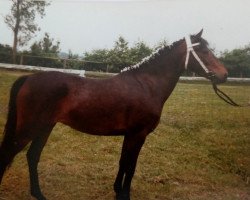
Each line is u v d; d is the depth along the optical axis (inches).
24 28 623.8
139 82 174.9
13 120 160.1
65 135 277.1
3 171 156.7
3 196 176.1
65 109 163.9
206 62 181.8
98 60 689.0
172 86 185.5
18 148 158.6
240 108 418.3
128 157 175.3
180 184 219.0
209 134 325.1
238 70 596.4
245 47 598.5
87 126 168.4
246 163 269.0
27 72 537.0
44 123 160.7
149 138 294.0
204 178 232.1
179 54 183.2
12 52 641.6
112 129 170.7
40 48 678.5
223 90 514.0
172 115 370.6
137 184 210.4
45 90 159.5
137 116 170.9
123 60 662.5
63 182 199.5
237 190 219.8
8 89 370.0
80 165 225.8
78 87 164.9
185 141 301.7
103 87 168.1
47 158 229.5
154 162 247.1
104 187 200.1
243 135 327.3
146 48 668.7
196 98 460.1
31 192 173.8
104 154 251.3
